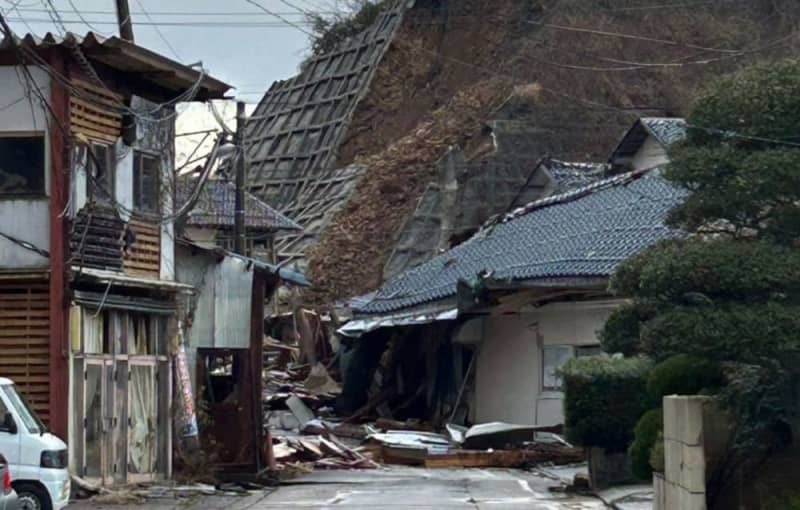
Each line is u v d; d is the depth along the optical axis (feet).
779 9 237.04
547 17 235.81
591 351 125.29
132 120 91.76
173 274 97.86
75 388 84.89
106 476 88.12
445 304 137.80
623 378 87.81
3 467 55.57
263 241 193.36
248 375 101.50
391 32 254.68
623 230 129.29
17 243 84.89
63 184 84.64
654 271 56.70
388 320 148.66
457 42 248.32
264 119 275.39
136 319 93.50
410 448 118.93
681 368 69.21
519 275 123.85
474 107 225.97
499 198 197.06
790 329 53.83
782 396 58.54
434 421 144.46
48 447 69.82
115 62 88.38
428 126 229.86
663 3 236.63
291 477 103.60
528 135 207.72
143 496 85.56
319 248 212.84
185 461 96.63
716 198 59.41
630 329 65.67
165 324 96.68
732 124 60.08
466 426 139.13
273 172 255.70
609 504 80.43
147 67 89.86
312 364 174.40
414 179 220.02
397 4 259.60
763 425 60.18
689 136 62.23
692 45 231.30
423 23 254.06
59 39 84.12
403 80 249.34
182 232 103.30
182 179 106.83
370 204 219.61
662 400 70.18
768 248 56.24
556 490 91.30
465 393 140.36
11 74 85.46
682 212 61.57
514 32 240.73
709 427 60.75
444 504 82.07
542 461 115.96
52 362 83.35
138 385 93.04
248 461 99.50
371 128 245.45
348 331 154.61
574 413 87.92
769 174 57.62
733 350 54.39
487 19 246.27
